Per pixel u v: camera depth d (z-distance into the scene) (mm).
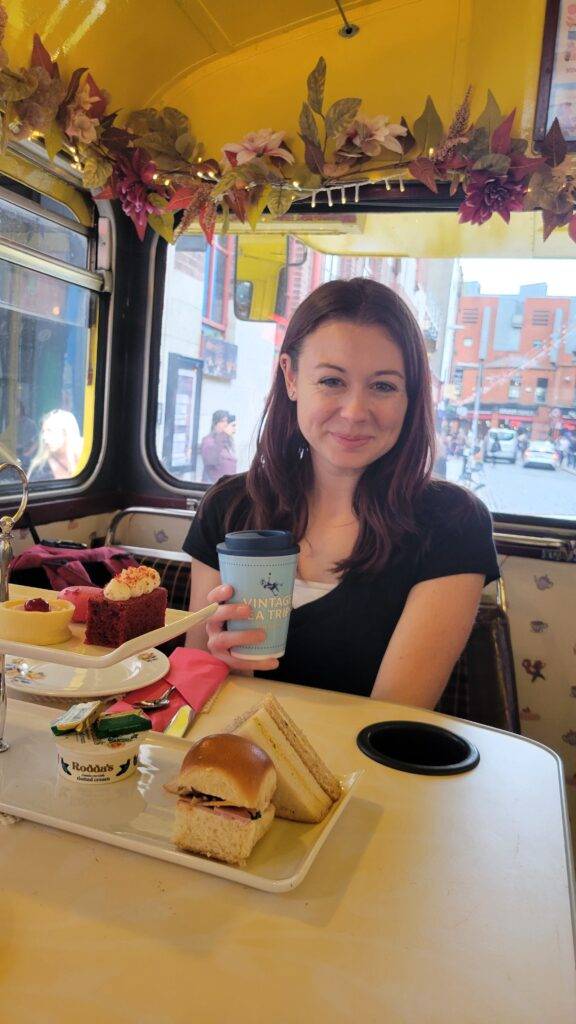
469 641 1713
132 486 2707
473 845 709
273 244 2430
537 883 650
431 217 2193
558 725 2250
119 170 2105
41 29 1738
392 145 1940
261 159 2025
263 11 1951
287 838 688
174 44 2033
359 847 694
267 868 630
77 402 2514
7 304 2084
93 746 775
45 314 2260
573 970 542
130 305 2611
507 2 1860
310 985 513
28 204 2092
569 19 1831
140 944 544
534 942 571
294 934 564
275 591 1058
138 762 833
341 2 1918
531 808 792
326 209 2230
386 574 1354
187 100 2186
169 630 731
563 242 2107
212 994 499
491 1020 490
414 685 1236
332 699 1093
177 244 2555
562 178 1827
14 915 568
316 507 1445
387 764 871
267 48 2066
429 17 1926
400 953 550
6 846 667
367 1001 501
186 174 2121
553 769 902
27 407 2246
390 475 1366
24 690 981
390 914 596
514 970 539
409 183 2090
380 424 1317
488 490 2316
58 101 1778
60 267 2244
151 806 736
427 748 962
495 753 939
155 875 633
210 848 642
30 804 718
